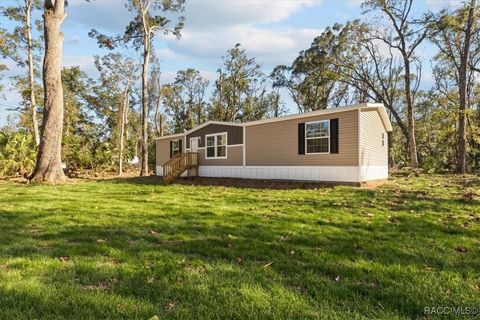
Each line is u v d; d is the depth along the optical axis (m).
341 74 28.83
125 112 34.91
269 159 14.96
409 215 6.00
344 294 2.70
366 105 11.59
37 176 13.70
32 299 2.54
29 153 18.78
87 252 3.81
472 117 23.73
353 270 3.25
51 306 2.44
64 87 35.25
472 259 3.56
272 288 2.79
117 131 35.28
